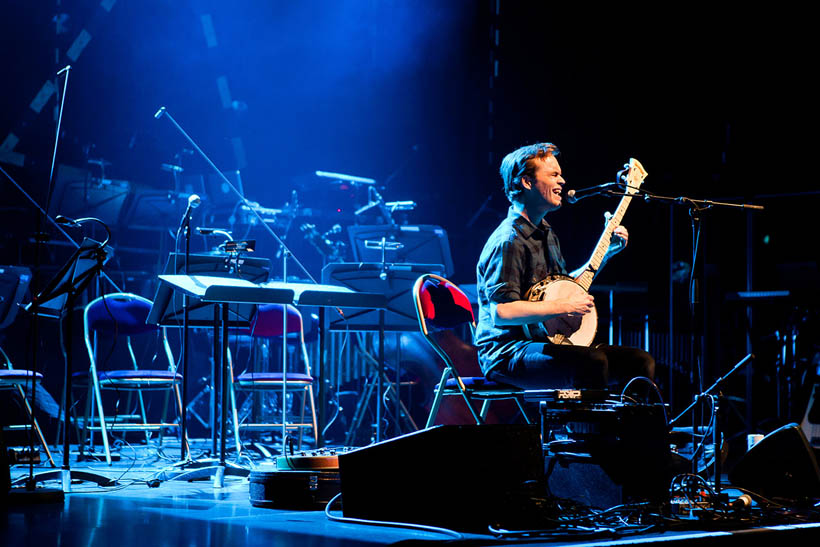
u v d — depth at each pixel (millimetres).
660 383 7312
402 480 3100
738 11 9766
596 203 10148
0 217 7902
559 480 3354
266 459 5836
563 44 10523
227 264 4641
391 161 11148
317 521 3141
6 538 2693
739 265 8438
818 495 3693
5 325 5328
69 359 3930
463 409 6742
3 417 6336
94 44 10000
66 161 9305
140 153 9961
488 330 4055
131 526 2953
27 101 9344
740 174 9469
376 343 6645
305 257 8664
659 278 9125
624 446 3184
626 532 2852
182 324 4699
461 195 10836
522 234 4055
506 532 2789
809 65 9469
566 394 3309
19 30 9344
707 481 3734
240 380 5387
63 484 3912
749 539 2896
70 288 3914
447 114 10945
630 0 10219
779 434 3775
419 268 5516
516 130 10734
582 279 4043
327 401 7121
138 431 7188
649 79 10211
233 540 2697
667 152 10141
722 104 9875
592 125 10461
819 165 9281
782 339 6527
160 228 8398
